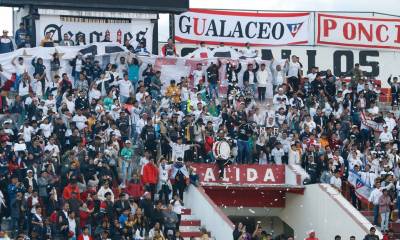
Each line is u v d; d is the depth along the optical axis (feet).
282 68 376.48
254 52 383.24
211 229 314.55
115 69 357.61
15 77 353.92
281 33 404.57
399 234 328.08
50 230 290.56
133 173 319.47
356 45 413.59
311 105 364.17
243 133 339.98
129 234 297.33
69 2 366.84
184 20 394.73
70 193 298.15
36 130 320.29
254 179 338.75
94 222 297.74
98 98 345.72
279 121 355.97
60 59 357.61
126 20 374.43
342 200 326.44
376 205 327.67
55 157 310.24
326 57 410.31
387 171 335.88
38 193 300.81
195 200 323.57
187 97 354.13
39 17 366.43
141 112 340.18
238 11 400.26
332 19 410.93
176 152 330.34
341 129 358.64
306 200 337.31
